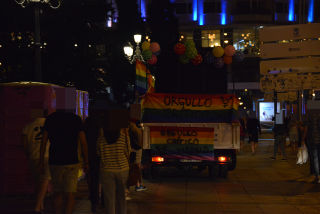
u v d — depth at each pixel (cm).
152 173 1223
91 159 754
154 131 1192
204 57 1406
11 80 2245
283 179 1195
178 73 1423
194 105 1210
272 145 2641
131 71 3347
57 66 2383
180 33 5297
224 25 5331
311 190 1011
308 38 1083
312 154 1110
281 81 1159
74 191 604
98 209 795
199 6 5366
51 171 602
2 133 954
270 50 1102
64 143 597
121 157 602
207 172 1366
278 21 5488
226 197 928
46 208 808
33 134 737
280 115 1797
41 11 2300
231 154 1212
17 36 2217
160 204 853
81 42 2492
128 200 894
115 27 3781
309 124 1109
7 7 2178
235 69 4844
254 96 4888
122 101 3325
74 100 609
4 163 952
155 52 1390
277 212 781
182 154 1187
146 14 5084
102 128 608
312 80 1125
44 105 959
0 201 882
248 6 5353
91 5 2494
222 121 1205
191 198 918
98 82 2553
